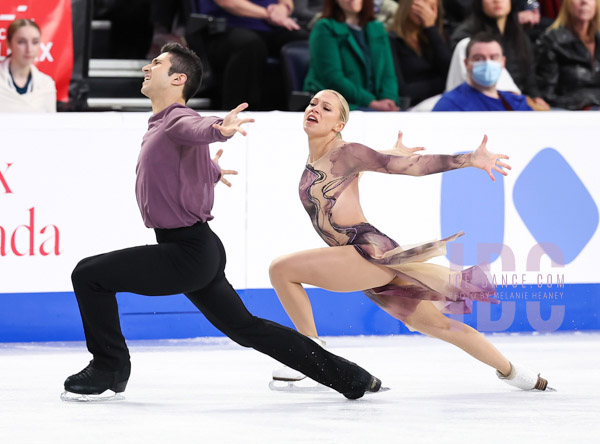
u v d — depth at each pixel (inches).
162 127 469.1
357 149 532.7
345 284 537.0
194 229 476.1
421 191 818.2
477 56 917.8
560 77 996.6
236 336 482.3
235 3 960.3
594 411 455.5
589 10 981.8
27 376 586.2
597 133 840.9
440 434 386.0
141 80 1018.7
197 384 557.3
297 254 540.7
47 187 777.6
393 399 498.0
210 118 444.5
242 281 800.3
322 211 546.0
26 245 775.1
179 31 1021.2
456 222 823.7
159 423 412.8
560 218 838.5
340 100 548.7
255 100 961.5
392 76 952.3
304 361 480.1
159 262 470.0
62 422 414.9
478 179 826.8
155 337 800.9
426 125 817.5
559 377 585.0
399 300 544.1
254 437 376.5
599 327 845.8
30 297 776.9
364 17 937.5
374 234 538.6
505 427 405.7
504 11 968.9
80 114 780.6
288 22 978.1
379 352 718.5
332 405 474.0
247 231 800.9
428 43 972.6
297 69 962.1
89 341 480.4
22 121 771.4
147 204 473.4
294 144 808.3
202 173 474.0
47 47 866.1
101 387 479.8
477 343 536.1
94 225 784.3
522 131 830.5
